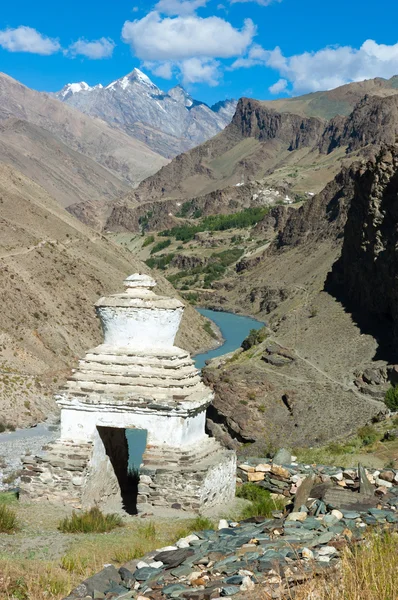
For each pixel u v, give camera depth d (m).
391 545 10.45
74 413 16.53
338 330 101.69
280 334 110.06
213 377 76.69
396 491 15.66
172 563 10.91
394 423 51.84
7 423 65.94
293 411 68.94
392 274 93.69
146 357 16.75
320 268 188.38
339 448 38.50
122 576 10.65
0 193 119.88
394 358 83.69
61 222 128.88
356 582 9.13
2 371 75.81
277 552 10.79
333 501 14.03
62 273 107.44
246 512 15.86
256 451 60.97
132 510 16.55
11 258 101.75
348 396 72.06
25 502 16.09
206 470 15.90
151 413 16.17
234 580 9.86
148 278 17.62
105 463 17.19
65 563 12.02
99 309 17.19
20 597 10.39
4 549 12.77
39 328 90.38
